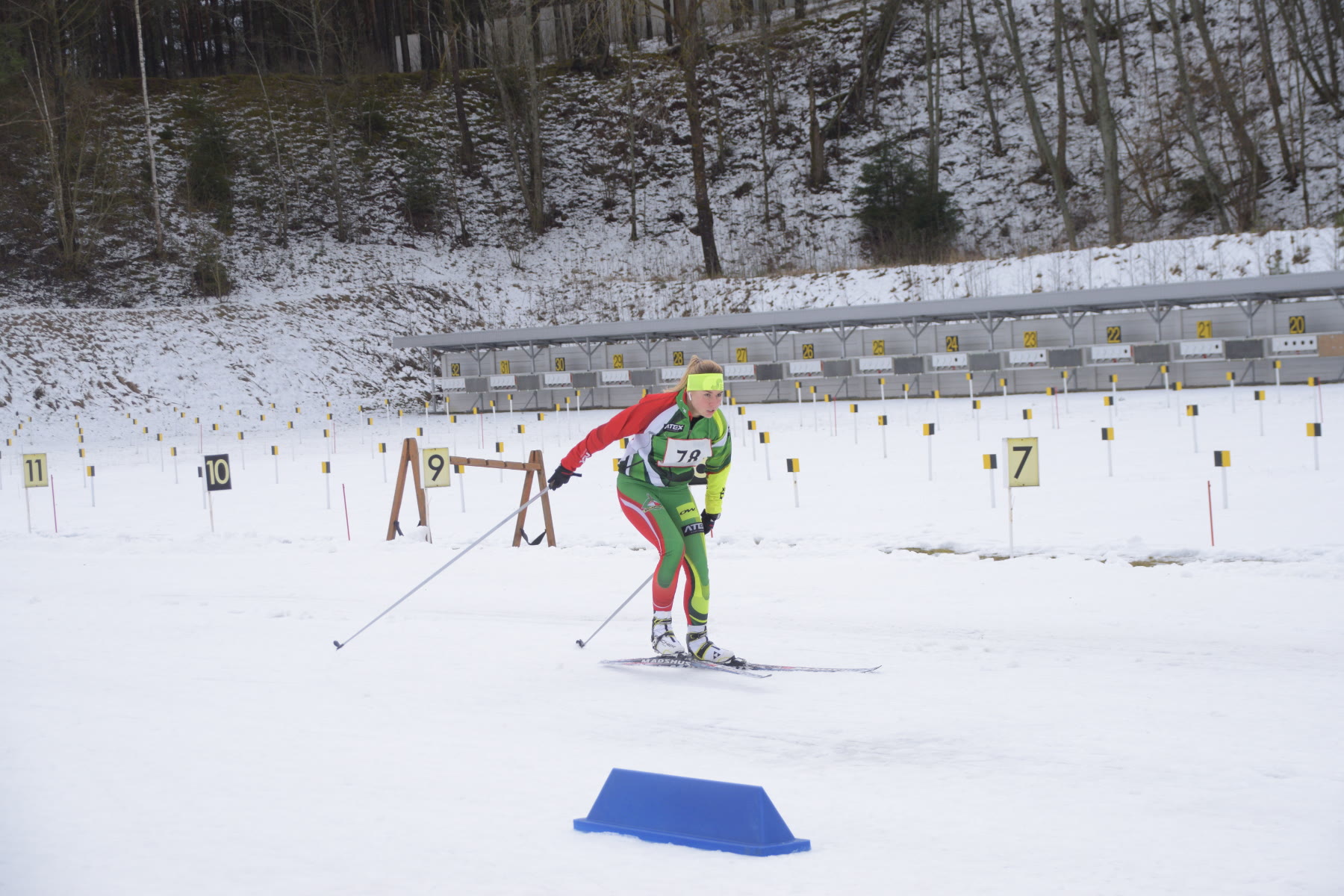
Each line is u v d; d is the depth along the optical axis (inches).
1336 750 158.1
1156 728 173.5
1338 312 1127.6
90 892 113.9
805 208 1939.0
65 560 428.8
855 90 2086.6
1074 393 1214.9
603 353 1540.4
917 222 1721.2
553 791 150.2
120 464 958.4
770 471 641.6
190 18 2564.0
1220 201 1514.5
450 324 1728.6
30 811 143.3
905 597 296.4
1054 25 1972.2
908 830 131.3
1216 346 1147.9
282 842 129.6
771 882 114.0
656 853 125.0
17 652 258.5
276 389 1486.2
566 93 2342.5
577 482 652.7
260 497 648.4
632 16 2070.6
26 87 1834.4
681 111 2220.7
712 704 201.6
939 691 203.6
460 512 536.7
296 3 2363.4
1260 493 438.3
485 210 2069.4
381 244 1935.3
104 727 188.7
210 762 166.2
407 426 1332.4
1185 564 314.2
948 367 1284.4
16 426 1258.6
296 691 215.8
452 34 2132.1
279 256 1841.8
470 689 216.8
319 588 350.0
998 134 1915.6
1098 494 468.4
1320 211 1539.1
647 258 1891.0
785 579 329.4
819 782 152.9
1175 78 1870.1
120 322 1507.1
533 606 311.3
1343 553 310.3
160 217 1758.1
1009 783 149.2
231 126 2146.9
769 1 2383.1
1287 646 226.1
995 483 533.3
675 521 237.0
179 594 345.1
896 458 690.8
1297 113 1724.9
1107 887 110.3
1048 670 216.8
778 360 1430.9
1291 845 121.0
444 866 120.5
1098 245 1550.2
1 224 1734.7
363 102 2258.9
